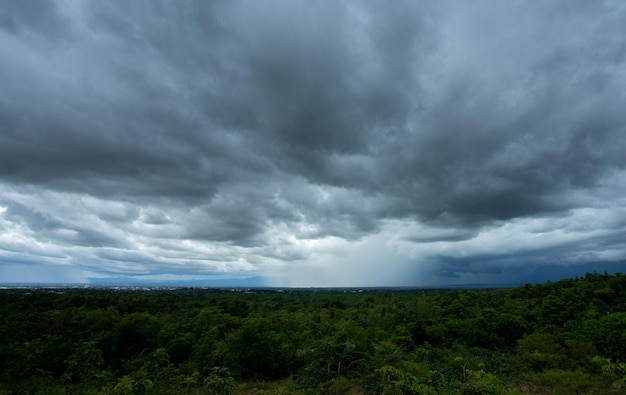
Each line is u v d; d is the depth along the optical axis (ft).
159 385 62.34
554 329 113.91
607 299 136.36
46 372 73.87
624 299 135.95
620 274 160.15
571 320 119.65
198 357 86.43
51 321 110.63
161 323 108.06
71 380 71.00
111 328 108.88
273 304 199.11
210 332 101.40
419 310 140.87
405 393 48.65
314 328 115.34
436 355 91.45
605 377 72.38
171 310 162.50
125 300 175.01
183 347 94.73
